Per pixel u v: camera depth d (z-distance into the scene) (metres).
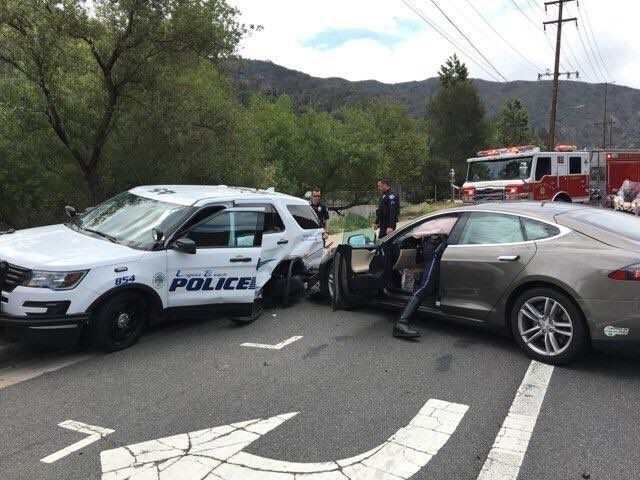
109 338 5.55
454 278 5.88
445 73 74.12
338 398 4.46
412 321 6.77
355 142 34.72
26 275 5.14
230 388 4.69
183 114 12.77
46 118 11.65
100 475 3.33
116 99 12.50
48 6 10.63
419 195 63.50
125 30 11.72
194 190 7.27
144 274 5.70
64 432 3.90
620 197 17.12
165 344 5.93
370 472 3.36
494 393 4.56
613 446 3.65
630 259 4.71
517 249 5.44
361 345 5.85
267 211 7.51
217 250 6.26
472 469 3.39
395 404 4.34
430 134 68.44
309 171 33.59
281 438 3.78
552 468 3.39
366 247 6.73
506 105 82.56
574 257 5.01
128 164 13.25
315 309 7.50
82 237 6.08
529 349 5.33
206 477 3.30
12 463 3.48
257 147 18.81
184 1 11.86
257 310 7.11
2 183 10.29
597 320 4.79
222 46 12.68
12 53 10.68
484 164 18.92
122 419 4.11
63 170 12.66
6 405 4.39
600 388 4.64
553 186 18.45
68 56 11.05
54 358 5.51
